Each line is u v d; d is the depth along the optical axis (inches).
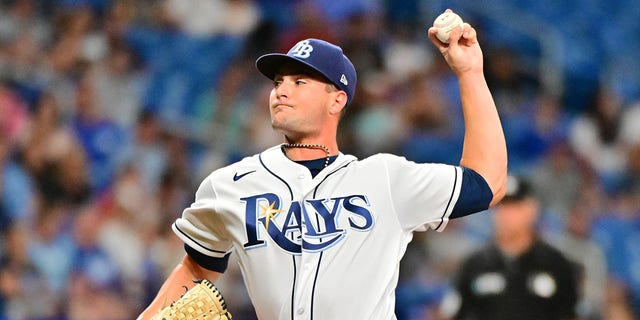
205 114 1441.9
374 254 463.8
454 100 1501.0
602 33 1705.2
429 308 1179.3
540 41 1647.4
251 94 1470.2
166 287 499.8
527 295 874.8
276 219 467.8
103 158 1316.4
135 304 1161.4
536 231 888.3
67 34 1478.8
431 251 1233.4
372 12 1562.5
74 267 1160.2
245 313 1134.4
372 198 470.9
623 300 1223.5
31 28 1467.8
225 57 1546.5
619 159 1520.7
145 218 1235.2
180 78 1496.1
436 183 470.6
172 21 1572.3
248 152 1382.9
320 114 489.1
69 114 1353.3
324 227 463.2
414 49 1556.3
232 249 507.2
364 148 1365.7
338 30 1553.9
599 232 1373.0
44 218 1202.6
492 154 481.1
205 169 1344.7
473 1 1664.6
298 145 490.6
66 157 1261.1
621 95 1624.0
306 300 454.3
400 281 1200.2
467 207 474.3
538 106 1546.5
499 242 892.6
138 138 1348.4
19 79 1381.6
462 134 1446.9
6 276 1128.8
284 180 478.6
